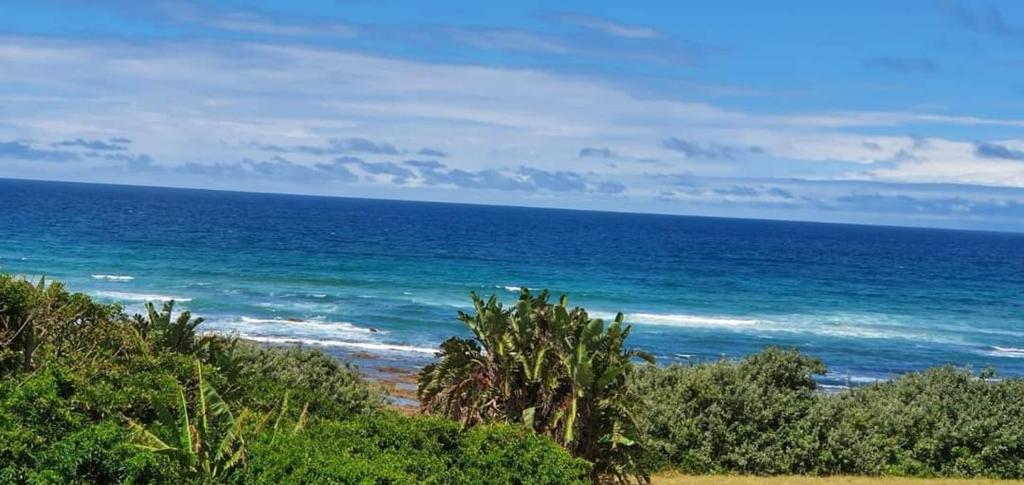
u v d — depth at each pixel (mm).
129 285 57250
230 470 10922
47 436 10688
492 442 12438
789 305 66750
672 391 22062
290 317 47969
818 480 20484
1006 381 23797
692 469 20828
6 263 65375
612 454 15375
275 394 15312
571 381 14914
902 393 23844
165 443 11141
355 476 10188
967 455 21297
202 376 12773
